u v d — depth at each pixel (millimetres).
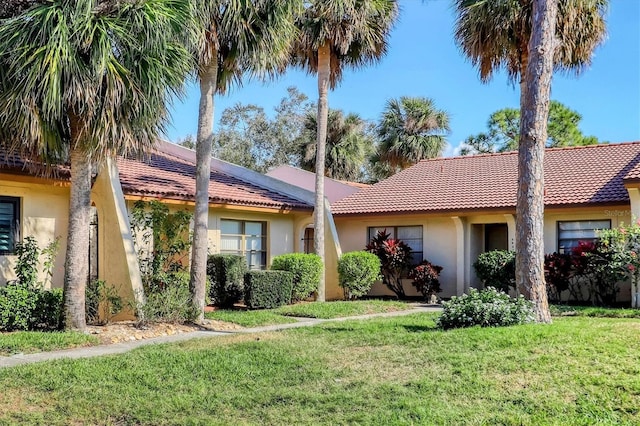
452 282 19562
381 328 10945
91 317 11836
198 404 6312
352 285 18344
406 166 34500
